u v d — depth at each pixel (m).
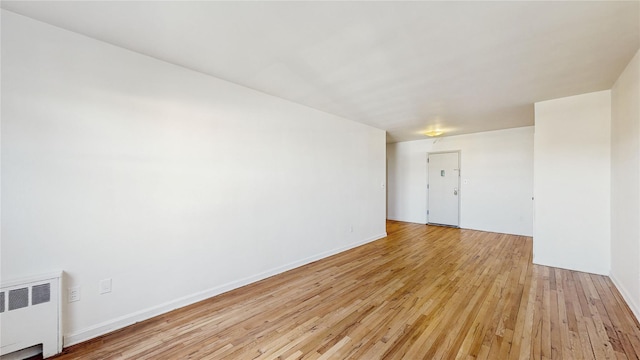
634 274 2.40
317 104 3.79
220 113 2.85
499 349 1.88
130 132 2.26
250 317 2.35
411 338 2.02
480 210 6.13
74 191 2.00
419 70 2.65
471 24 1.88
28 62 1.83
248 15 1.78
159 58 2.40
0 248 1.74
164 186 2.45
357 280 3.20
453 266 3.68
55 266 1.92
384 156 5.71
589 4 1.67
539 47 2.21
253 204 3.16
